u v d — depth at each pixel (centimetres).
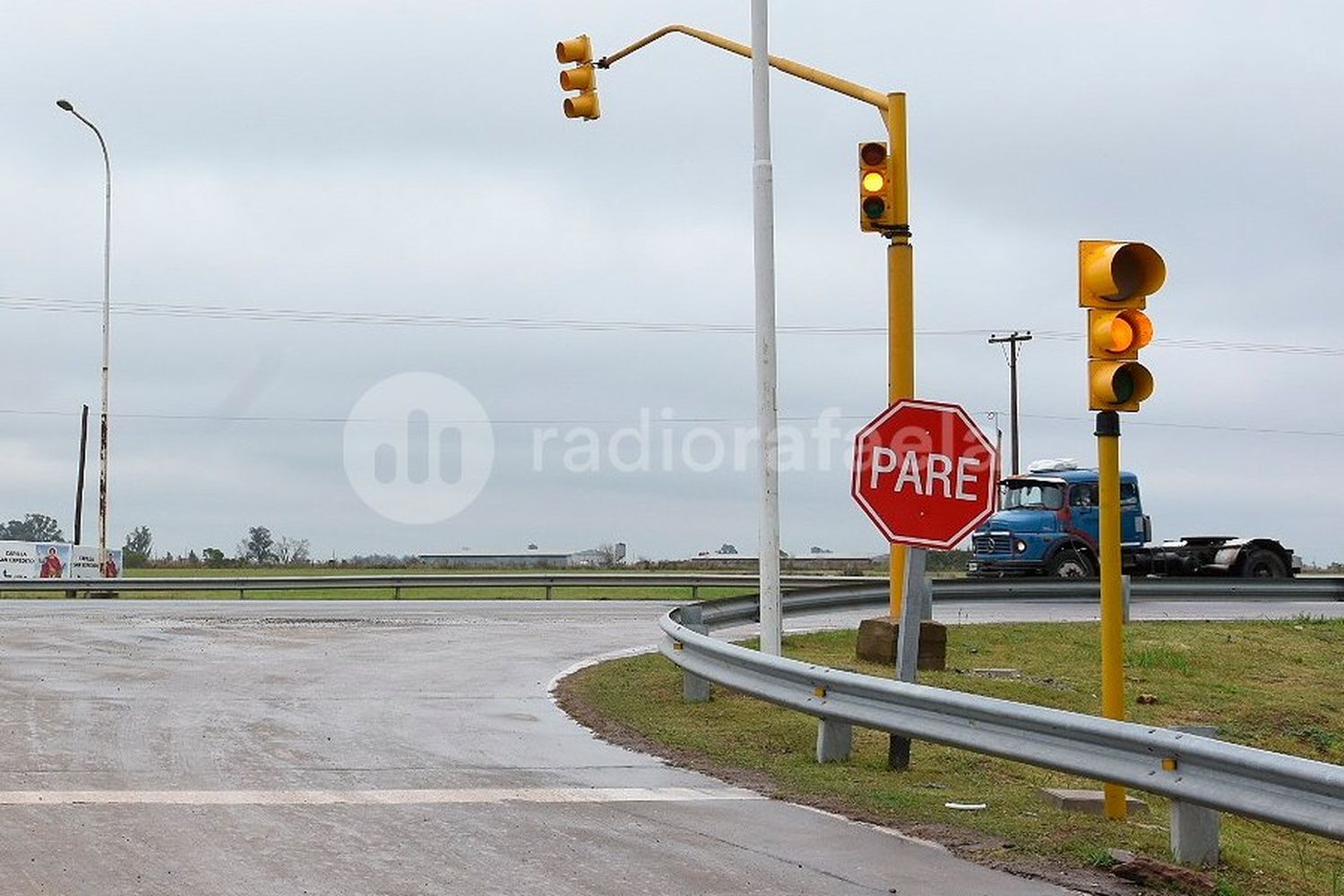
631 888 787
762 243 1619
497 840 898
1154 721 1739
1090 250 976
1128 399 983
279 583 3691
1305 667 2136
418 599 3675
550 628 2516
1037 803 1074
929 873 843
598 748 1269
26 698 1500
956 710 1030
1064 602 2997
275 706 1480
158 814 949
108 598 3994
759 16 1662
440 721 1402
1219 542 3562
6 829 895
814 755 1248
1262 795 793
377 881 787
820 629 2514
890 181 1653
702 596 4038
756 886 798
